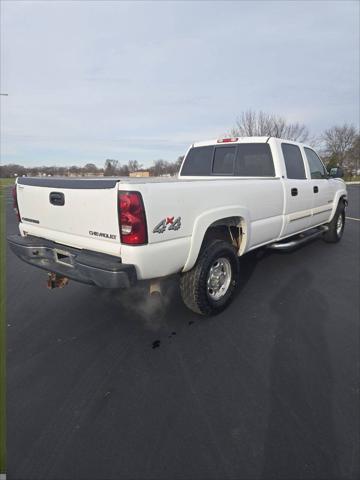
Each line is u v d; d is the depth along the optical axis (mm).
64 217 2916
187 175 5441
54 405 2170
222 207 3205
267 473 1684
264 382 2383
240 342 2916
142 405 2166
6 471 1698
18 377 2457
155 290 2928
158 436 1916
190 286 3150
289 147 4781
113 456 1790
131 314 3498
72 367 2584
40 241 3234
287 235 4758
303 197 4887
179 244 2744
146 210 2439
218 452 1804
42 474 1689
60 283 3418
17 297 4000
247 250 3852
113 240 2535
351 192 26344
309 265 5180
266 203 3979
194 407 2143
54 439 1900
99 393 2283
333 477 1658
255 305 3660
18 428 1977
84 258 2617
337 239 6820
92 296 4004
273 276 4637
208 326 3207
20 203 3477
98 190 2543
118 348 2850
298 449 1818
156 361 2654
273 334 3047
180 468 1717
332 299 3830
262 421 2018
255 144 4586
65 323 3311
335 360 2641
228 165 4918
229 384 2365
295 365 2578
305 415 2062
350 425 1979
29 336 3061
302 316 3396
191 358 2688
